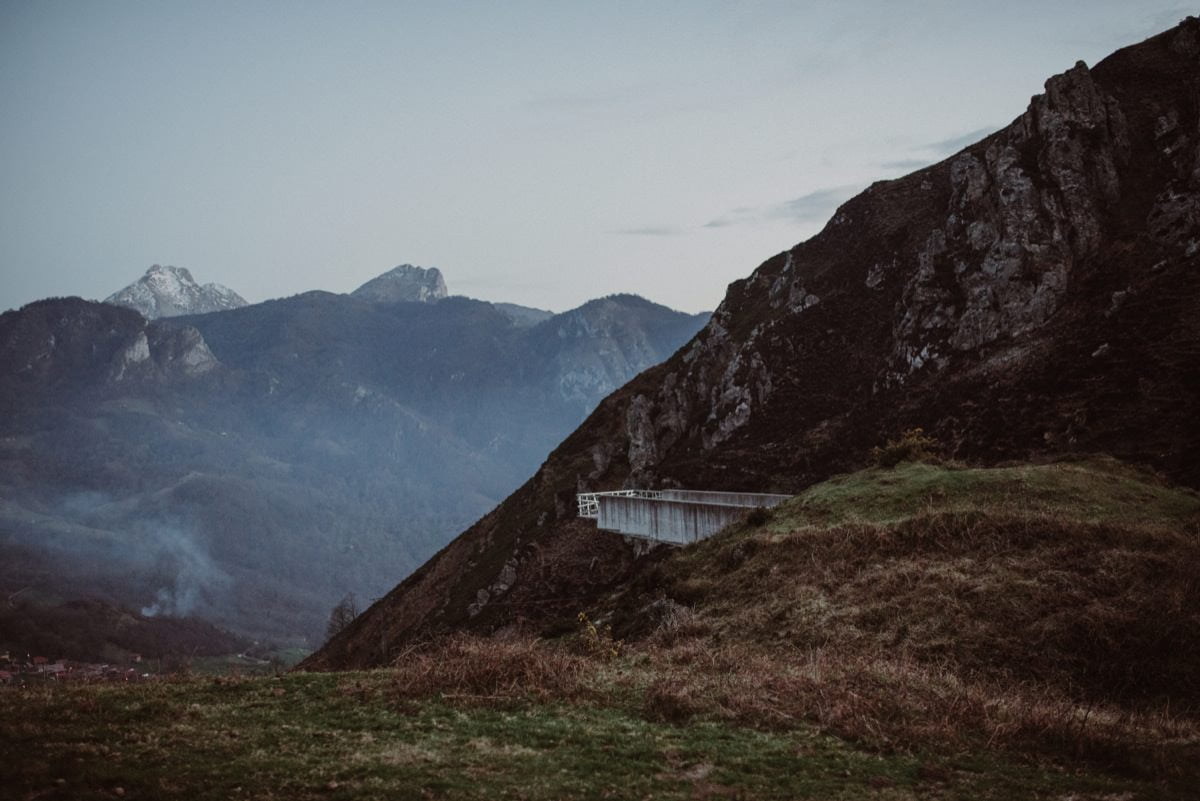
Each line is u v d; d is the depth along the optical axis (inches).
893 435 2288.4
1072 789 532.4
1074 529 1002.1
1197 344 1845.5
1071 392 1936.5
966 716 650.8
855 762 561.0
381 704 642.8
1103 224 2359.7
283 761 504.4
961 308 2497.5
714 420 3068.4
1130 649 801.6
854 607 964.0
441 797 466.3
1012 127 2746.1
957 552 1023.6
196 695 657.6
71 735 524.4
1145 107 2583.7
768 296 3727.9
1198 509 1074.1
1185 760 583.5
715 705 660.1
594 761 536.7
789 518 1261.1
